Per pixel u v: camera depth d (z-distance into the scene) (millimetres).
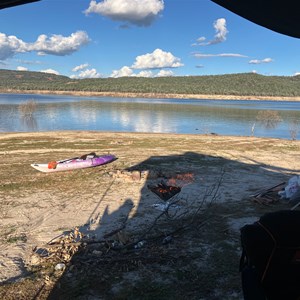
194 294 5324
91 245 6902
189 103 104188
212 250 6754
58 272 5965
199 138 25344
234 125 41812
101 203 9867
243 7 2281
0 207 9547
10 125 38812
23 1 2047
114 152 18641
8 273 5965
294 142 23797
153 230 7770
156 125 41219
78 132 28703
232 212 9008
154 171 13164
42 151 19031
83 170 14031
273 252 1869
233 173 13781
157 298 5227
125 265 6141
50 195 10711
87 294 5344
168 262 6270
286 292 1911
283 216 1962
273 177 13328
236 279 5734
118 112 59750
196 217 8586
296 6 2197
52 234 7695
